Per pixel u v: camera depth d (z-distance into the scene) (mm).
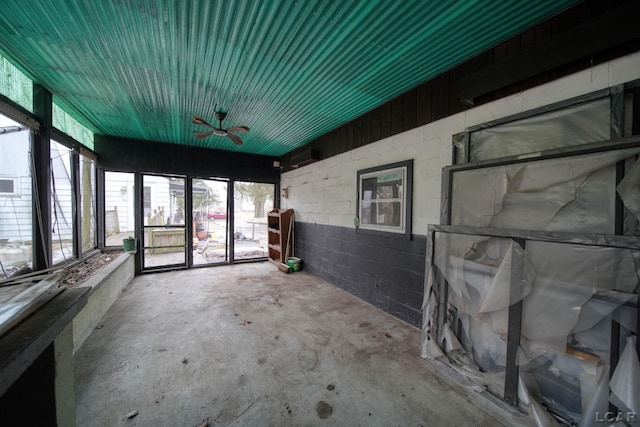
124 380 1851
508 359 1658
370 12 1693
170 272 4980
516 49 1927
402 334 2623
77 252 3463
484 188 1918
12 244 2289
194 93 2877
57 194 3021
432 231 2197
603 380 1317
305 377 1937
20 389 884
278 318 2957
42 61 2227
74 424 1042
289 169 5840
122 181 4793
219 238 8875
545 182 1598
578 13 1616
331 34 1914
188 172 5215
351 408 1649
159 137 4617
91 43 1997
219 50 2105
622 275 1257
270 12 1691
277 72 2441
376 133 3320
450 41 1999
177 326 2709
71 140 3303
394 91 2871
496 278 1719
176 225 5133
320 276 4652
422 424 1535
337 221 4148
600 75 1531
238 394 1748
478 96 2133
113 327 2654
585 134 1559
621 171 1324
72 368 1051
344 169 3963
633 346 1221
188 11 1676
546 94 1771
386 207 3174
